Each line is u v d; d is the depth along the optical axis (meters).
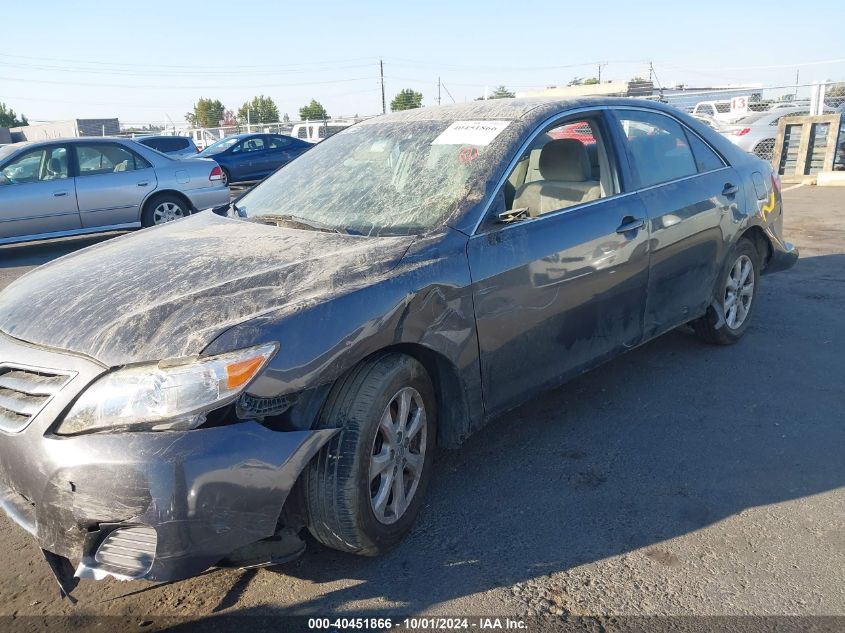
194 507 2.22
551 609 2.51
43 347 2.49
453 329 2.95
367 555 2.77
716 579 2.65
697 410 4.06
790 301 6.06
